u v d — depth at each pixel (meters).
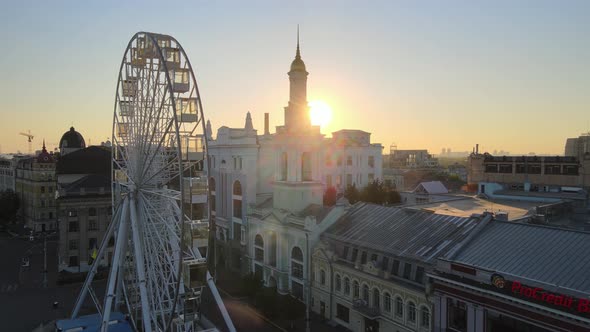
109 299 44.59
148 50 45.72
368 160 126.44
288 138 71.25
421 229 53.06
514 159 99.69
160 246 45.69
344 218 64.38
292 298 61.59
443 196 94.75
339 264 56.16
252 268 77.12
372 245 54.03
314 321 58.75
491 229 45.25
